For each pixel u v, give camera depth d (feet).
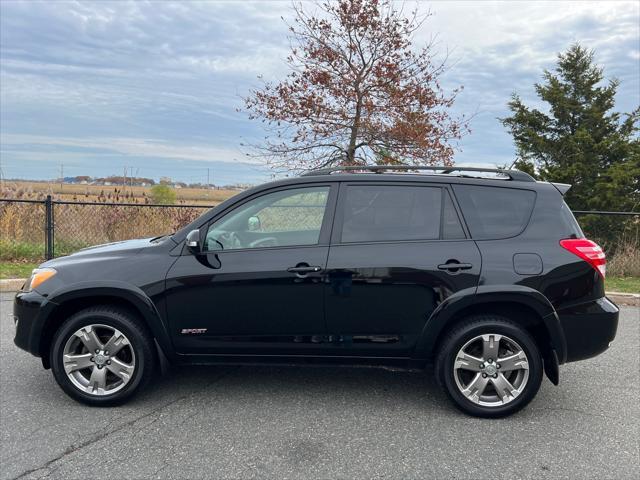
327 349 12.35
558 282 11.74
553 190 12.56
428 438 11.07
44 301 12.32
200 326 12.38
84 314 12.35
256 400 13.00
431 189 12.56
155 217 36.35
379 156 38.14
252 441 10.85
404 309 12.01
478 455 10.35
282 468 9.80
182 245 12.64
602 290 12.16
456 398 12.02
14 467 9.73
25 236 35.40
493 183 12.58
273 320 12.30
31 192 39.73
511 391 11.93
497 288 11.68
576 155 61.62
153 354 12.69
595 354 12.01
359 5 35.42
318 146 38.63
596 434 11.30
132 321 12.42
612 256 33.53
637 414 12.37
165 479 9.39
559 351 11.86
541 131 67.72
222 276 12.23
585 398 13.34
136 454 10.27
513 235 12.10
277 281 12.13
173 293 12.28
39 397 13.07
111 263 12.58
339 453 10.39
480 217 12.30
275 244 12.66
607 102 67.15
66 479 9.35
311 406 12.67
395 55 36.68
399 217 12.46
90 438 10.91
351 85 36.94
